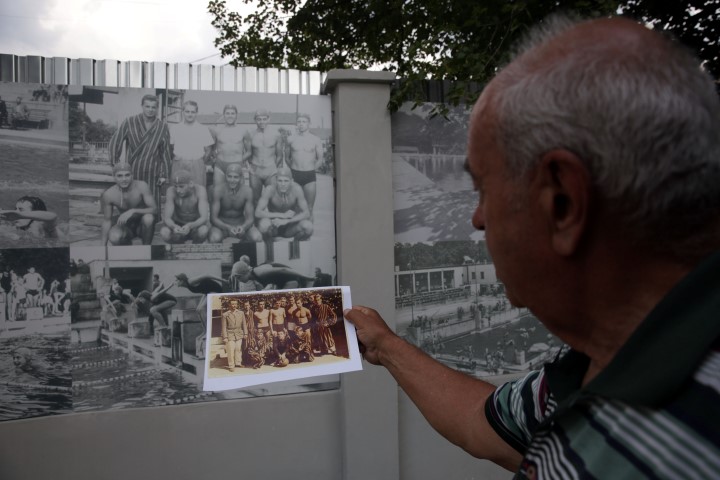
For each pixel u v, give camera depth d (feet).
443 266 11.55
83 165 9.71
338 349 5.29
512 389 3.46
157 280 10.02
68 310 9.61
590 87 1.73
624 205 1.73
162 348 10.02
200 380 10.19
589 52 1.81
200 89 10.36
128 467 9.76
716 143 1.70
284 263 10.66
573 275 1.95
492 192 2.12
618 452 1.71
